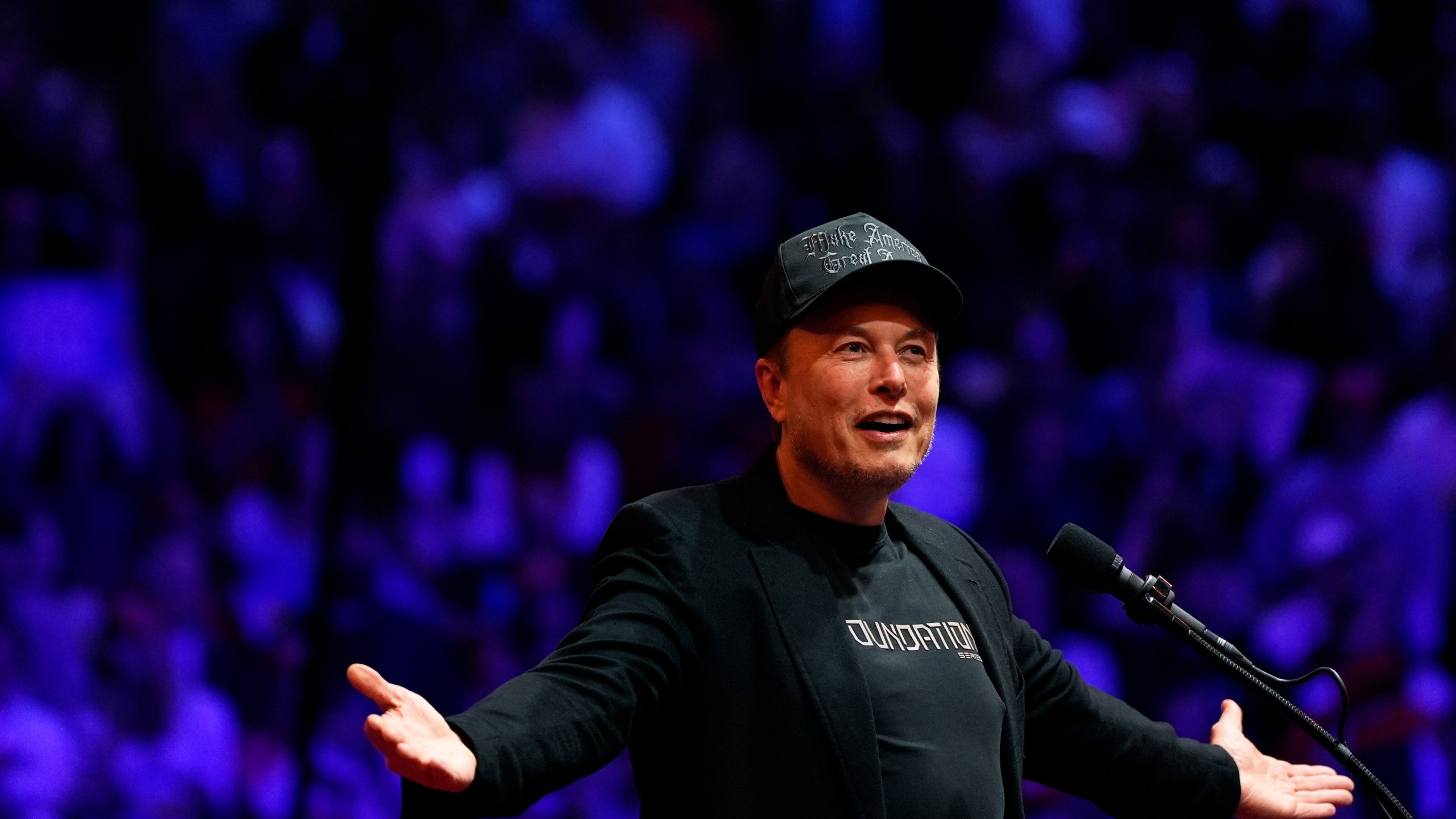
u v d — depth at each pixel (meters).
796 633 7.10
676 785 7.04
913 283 7.58
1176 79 29.98
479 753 5.98
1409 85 29.77
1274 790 8.82
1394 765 19.47
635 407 23.59
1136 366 25.25
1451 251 27.92
